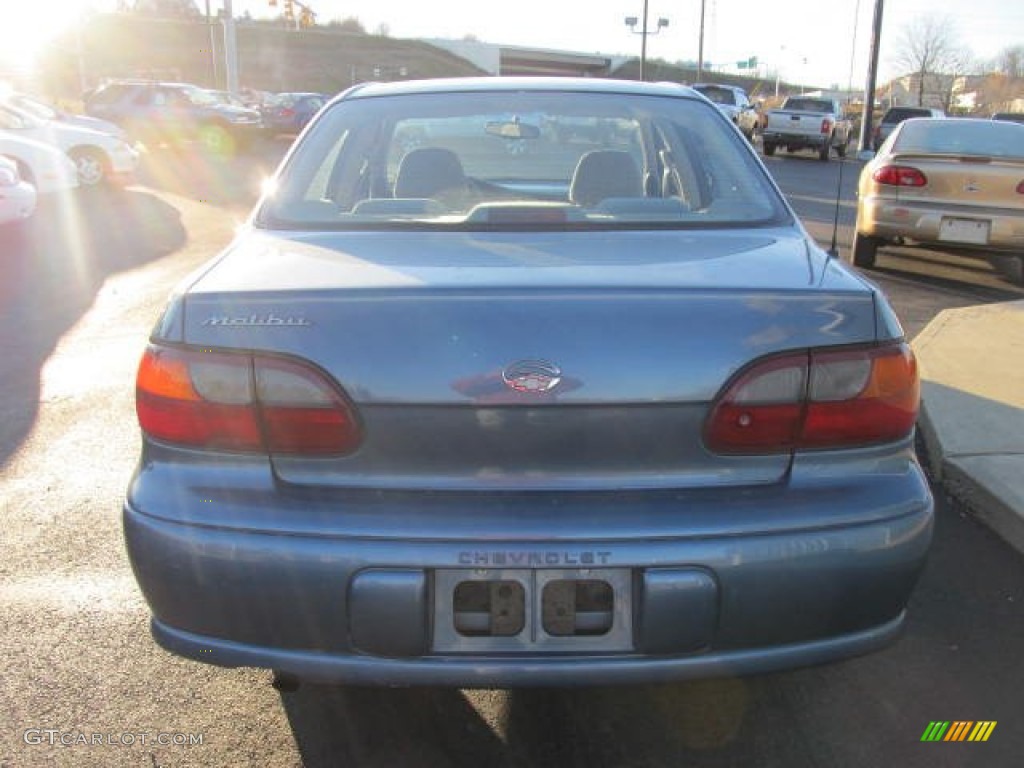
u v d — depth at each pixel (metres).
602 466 1.96
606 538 1.92
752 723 2.52
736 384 1.95
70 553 3.36
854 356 2.01
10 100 15.60
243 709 2.55
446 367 1.91
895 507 2.03
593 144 3.30
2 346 5.97
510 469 1.95
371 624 1.94
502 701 2.60
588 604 1.96
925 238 8.18
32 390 5.15
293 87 73.75
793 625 1.99
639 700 2.61
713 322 1.95
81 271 8.21
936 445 4.26
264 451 1.99
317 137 3.03
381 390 1.93
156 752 2.37
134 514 2.03
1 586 3.13
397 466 1.96
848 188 16.45
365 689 2.64
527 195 3.25
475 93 3.22
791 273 2.15
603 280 2.03
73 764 2.32
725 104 27.73
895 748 2.43
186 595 2.01
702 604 1.93
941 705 2.60
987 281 8.34
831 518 1.98
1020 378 5.16
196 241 9.77
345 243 2.42
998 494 3.68
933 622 3.01
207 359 1.99
